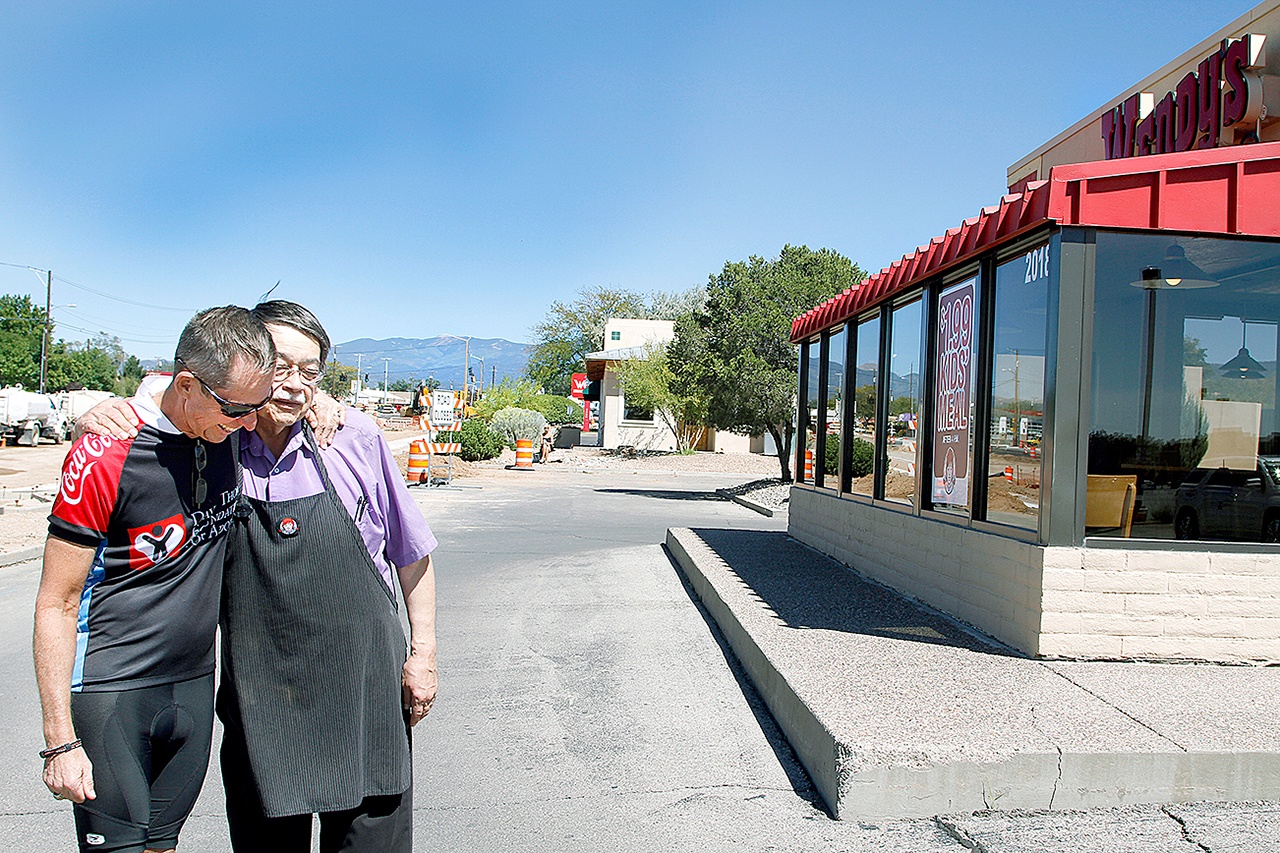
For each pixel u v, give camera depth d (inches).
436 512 702.5
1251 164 222.5
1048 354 223.3
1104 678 203.9
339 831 108.9
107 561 97.8
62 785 94.2
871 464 357.7
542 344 3006.9
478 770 185.6
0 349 2765.7
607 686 243.6
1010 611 234.7
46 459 1177.4
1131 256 224.2
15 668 260.2
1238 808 155.5
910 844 146.9
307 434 106.4
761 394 890.1
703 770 183.0
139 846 99.2
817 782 171.0
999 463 251.9
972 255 261.7
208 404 95.4
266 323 106.0
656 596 368.5
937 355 297.9
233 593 104.7
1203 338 227.8
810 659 219.8
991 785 156.4
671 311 2920.8
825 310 428.1
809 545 445.4
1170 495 227.3
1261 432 232.7
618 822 160.1
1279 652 219.8
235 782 107.0
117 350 5012.3
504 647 287.3
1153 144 377.7
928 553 291.1
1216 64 339.9
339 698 104.6
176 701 102.0
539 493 922.1
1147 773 156.8
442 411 964.6
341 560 104.9
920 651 228.7
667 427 1700.3
